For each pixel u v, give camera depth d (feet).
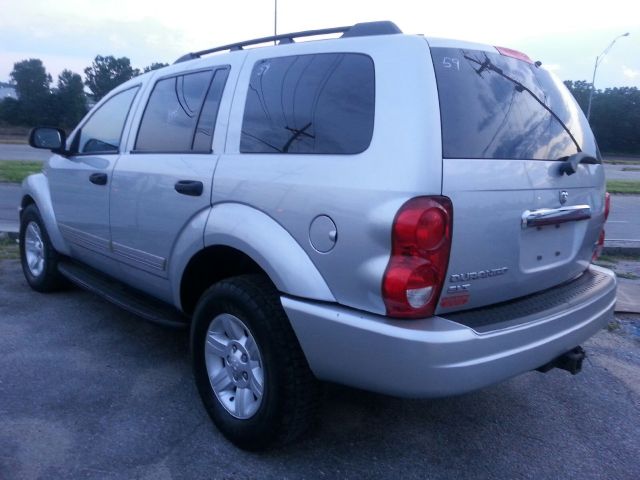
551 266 10.25
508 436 11.28
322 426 11.23
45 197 16.89
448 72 8.96
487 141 9.00
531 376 14.03
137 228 12.72
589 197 11.05
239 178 10.19
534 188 9.47
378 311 8.30
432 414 11.93
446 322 8.32
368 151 8.63
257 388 9.87
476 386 8.33
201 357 10.93
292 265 9.09
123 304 13.23
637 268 26.03
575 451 10.88
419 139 8.27
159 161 12.17
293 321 9.08
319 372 9.13
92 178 14.25
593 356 15.42
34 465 9.53
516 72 10.32
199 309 10.76
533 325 9.01
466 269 8.60
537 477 10.04
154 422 11.03
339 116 9.24
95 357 13.78
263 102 10.51
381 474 9.84
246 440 9.98
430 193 8.09
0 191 43.29
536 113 10.25
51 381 12.46
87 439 10.36
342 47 9.71
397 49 9.01
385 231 8.08
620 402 12.91
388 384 8.31
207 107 11.60
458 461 10.36
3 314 16.34
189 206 11.07
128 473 9.48
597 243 11.90
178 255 11.43
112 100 15.21
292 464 9.96
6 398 11.64
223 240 10.22
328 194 8.77
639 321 18.19
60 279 17.80
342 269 8.60
